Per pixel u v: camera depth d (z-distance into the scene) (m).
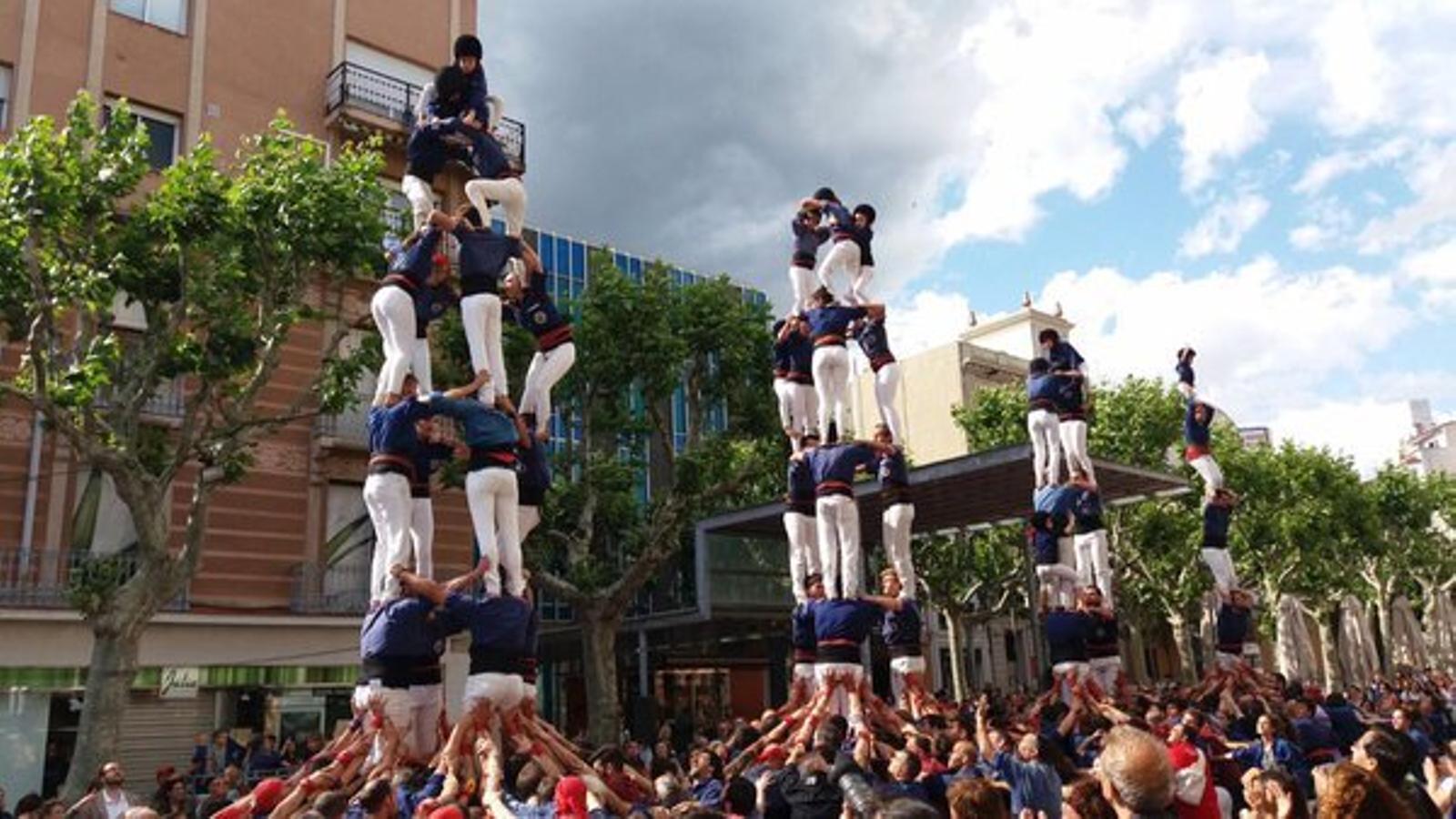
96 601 15.17
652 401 24.45
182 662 20.36
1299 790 6.07
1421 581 50.12
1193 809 6.00
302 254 16.61
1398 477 44.47
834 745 9.41
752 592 26.59
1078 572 17.08
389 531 9.18
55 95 21.47
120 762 19.48
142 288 15.86
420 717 8.99
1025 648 46.16
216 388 17.81
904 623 13.16
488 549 9.12
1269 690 17.41
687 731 25.61
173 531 21.08
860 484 20.69
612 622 23.58
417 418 9.27
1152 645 49.75
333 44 25.19
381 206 17.66
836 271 13.92
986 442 34.84
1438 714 15.07
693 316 24.50
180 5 23.48
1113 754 4.45
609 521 24.22
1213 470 19.66
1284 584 40.03
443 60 26.97
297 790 8.23
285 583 22.22
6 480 19.80
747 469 24.31
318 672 21.88
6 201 14.55
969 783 4.42
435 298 10.05
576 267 37.12
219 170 22.81
